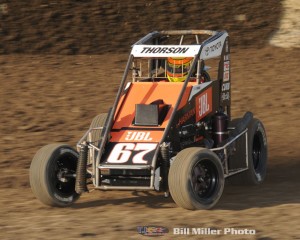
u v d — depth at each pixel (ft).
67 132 110.32
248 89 131.64
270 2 168.76
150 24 160.56
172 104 77.97
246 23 163.32
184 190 71.61
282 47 155.33
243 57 150.71
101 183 74.64
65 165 77.41
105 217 71.51
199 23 161.99
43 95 127.03
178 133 77.30
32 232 65.98
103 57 149.89
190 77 81.71
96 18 160.56
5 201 80.07
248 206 75.31
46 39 153.89
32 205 77.97
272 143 105.81
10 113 118.21
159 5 165.78
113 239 62.95
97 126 84.53
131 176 74.23
